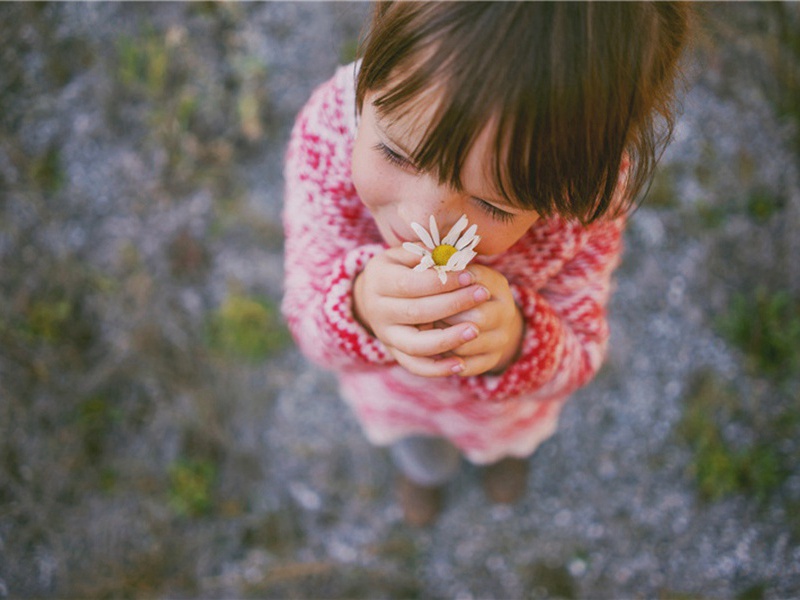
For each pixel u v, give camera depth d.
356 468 2.08
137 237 2.11
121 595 1.86
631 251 2.16
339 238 1.15
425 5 0.68
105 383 2.00
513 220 0.82
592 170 0.73
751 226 2.13
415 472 1.88
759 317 2.06
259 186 2.20
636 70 0.70
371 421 1.64
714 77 2.19
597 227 1.07
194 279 2.13
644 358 2.11
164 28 2.18
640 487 2.03
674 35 0.77
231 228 2.16
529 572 1.98
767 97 2.20
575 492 2.05
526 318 1.05
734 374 2.06
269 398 2.10
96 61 2.15
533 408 1.43
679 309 2.12
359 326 1.04
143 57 2.15
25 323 1.96
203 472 2.00
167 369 2.02
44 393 1.94
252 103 2.19
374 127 0.77
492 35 0.65
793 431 2.00
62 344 1.99
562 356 1.13
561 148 0.69
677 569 1.95
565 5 0.64
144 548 1.91
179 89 2.16
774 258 2.10
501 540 2.02
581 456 2.07
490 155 0.70
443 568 2.00
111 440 1.99
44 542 1.87
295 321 1.21
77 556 1.87
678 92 1.06
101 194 2.12
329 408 2.11
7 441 1.88
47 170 2.10
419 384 1.25
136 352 2.01
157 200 2.13
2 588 1.80
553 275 1.14
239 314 2.09
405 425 1.59
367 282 0.94
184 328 2.07
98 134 2.14
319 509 2.04
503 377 1.08
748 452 1.99
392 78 0.72
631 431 2.07
